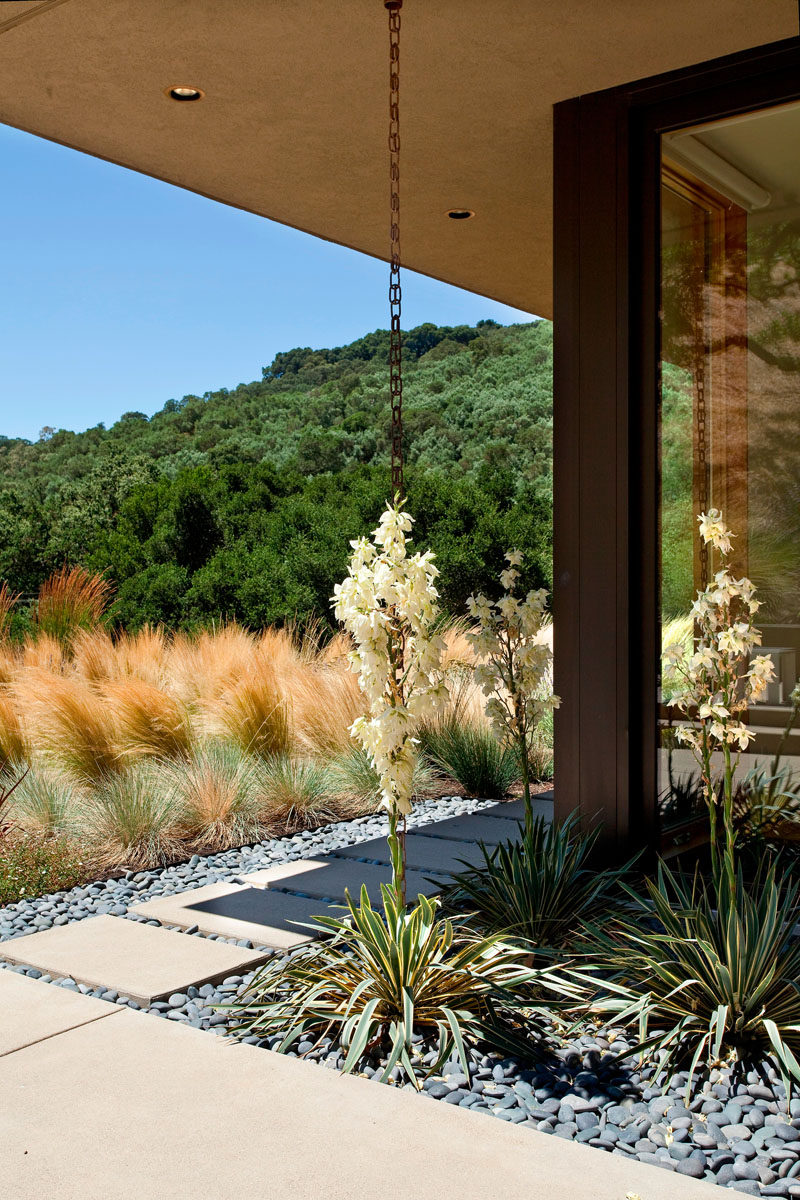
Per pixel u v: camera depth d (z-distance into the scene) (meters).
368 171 5.06
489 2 3.41
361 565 2.61
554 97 4.09
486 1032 2.55
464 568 16.20
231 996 3.01
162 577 15.84
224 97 4.23
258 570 15.42
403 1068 2.44
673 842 3.82
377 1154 2.04
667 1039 2.46
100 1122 2.18
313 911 3.84
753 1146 2.08
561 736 4.01
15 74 4.04
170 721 5.80
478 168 4.98
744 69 3.64
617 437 3.89
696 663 2.59
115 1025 2.72
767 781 3.65
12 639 7.95
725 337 3.75
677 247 3.85
